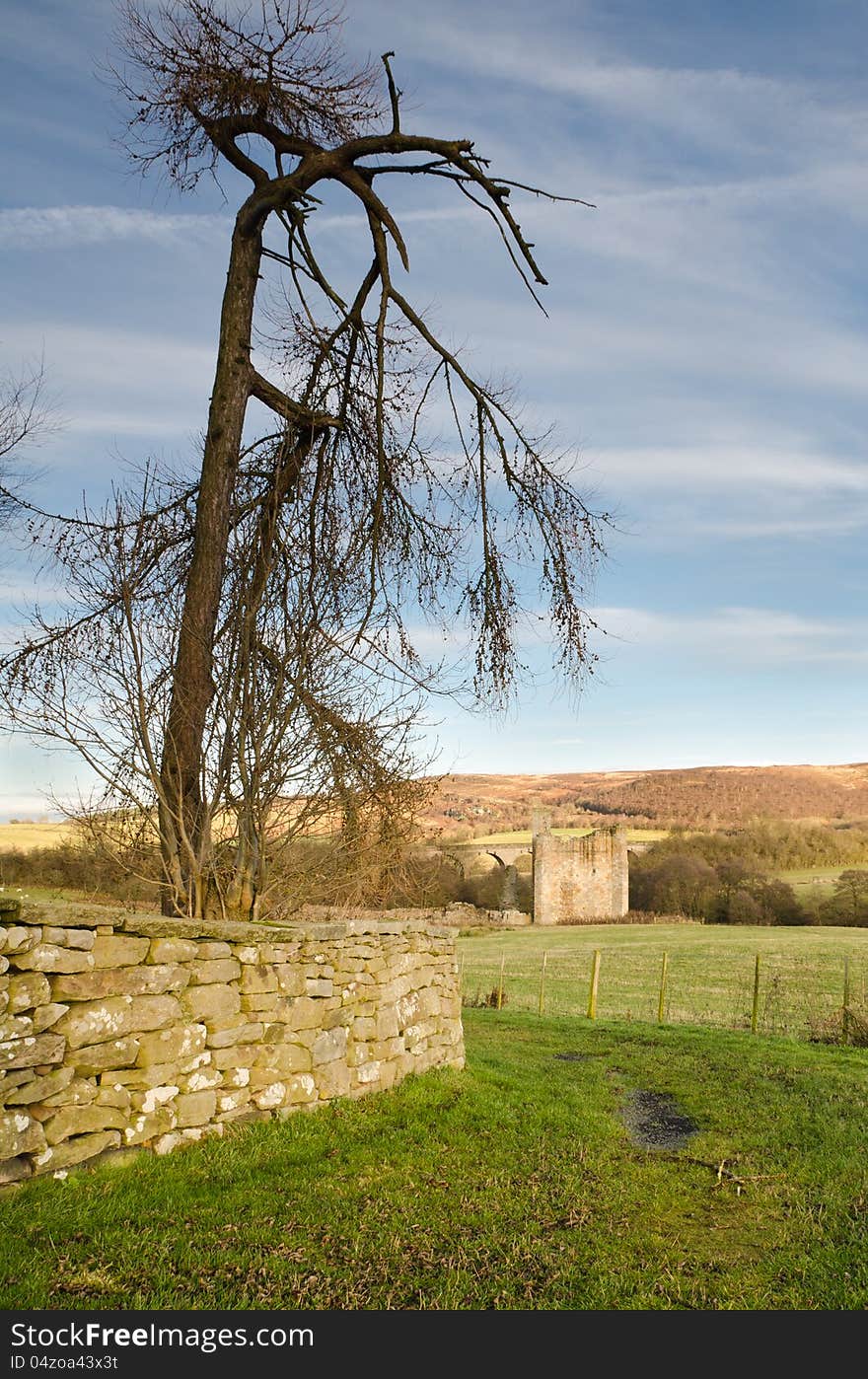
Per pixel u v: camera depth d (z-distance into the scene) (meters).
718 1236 4.82
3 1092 4.14
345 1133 5.99
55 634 7.34
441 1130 6.34
